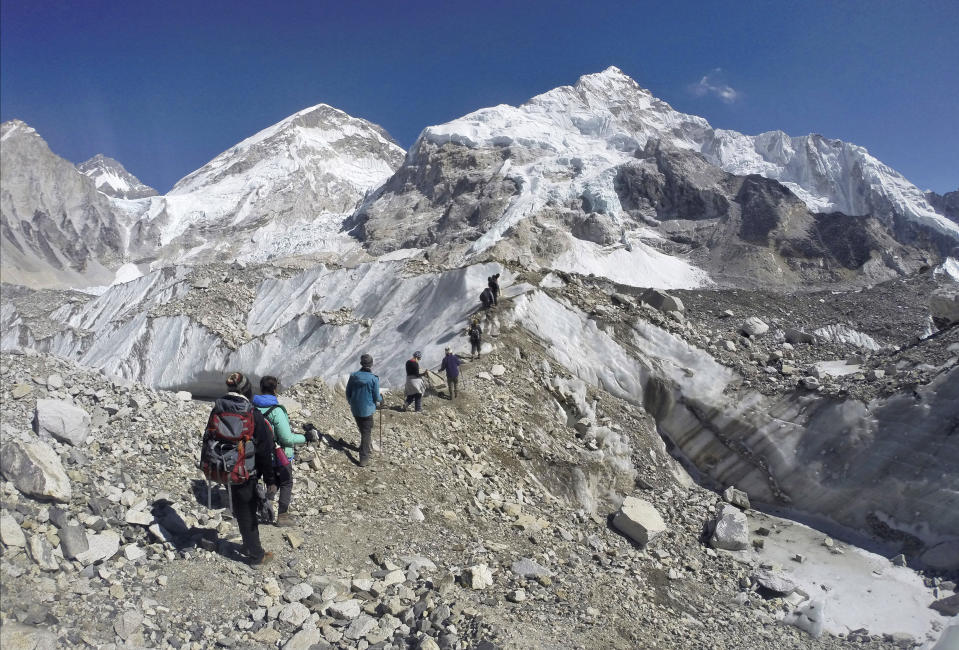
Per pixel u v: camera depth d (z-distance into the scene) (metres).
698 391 17.23
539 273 23.08
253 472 6.01
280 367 29.88
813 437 15.19
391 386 18.75
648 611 8.42
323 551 6.94
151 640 4.92
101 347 40.31
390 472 9.22
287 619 5.68
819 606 10.34
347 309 32.34
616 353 18.30
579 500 12.22
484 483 10.41
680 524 12.93
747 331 23.92
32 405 7.27
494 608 6.67
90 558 5.41
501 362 15.70
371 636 5.72
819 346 22.83
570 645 6.37
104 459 6.93
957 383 13.59
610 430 15.10
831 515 14.13
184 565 5.88
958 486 12.48
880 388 15.11
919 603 11.04
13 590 4.77
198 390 35.66
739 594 10.52
